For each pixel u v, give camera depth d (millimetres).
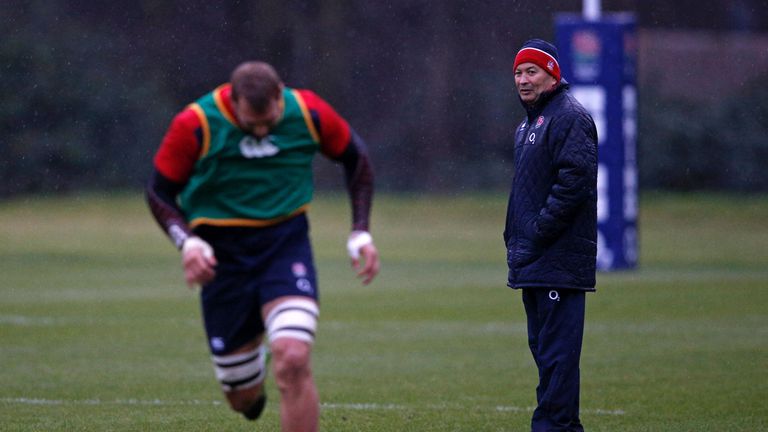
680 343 38969
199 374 33281
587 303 51438
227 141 19453
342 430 25094
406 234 96500
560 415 21547
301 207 20156
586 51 68188
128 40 141250
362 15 143625
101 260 75938
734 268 70188
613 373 32844
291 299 19438
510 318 46969
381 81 143625
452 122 141125
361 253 20141
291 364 18875
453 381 31859
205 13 144000
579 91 68250
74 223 102750
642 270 68875
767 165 129250
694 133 128375
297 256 19938
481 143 140750
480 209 115250
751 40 146500
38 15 135500
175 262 75000
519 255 21969
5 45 130000
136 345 39375
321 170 140125
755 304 50875
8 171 128000
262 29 143750
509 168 136875
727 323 44469
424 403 28453
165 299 54469
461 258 77500
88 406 28109
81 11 141625
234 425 25719
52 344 39531
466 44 142750
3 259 76062
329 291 57625
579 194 21297
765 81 136625
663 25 151000
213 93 19766
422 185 138000
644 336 40781
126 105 133625
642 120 129375
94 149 131750
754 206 115625
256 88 18797
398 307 50812
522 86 22203
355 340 40531
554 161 21672
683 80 140375
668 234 98250
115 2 142250
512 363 35250
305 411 18906
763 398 28766
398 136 141125
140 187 133375
